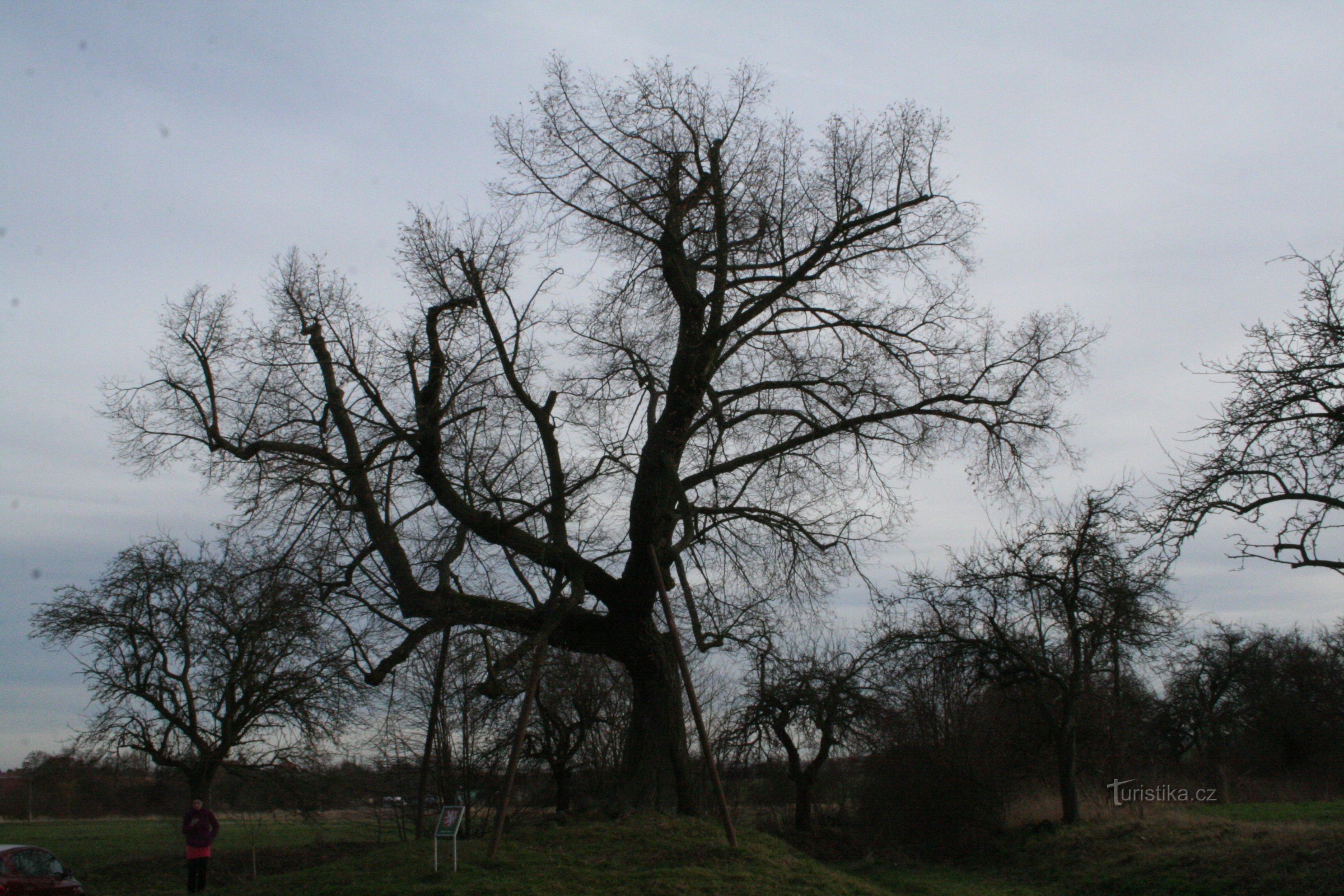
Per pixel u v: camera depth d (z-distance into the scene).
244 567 18.55
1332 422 12.76
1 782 46.94
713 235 18.36
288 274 17.61
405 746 27.69
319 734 27.03
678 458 18.38
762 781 34.66
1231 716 41.28
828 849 27.06
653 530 17.86
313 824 30.53
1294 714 42.44
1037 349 18.42
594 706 28.36
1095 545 23.75
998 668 25.25
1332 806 25.92
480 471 17.70
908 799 27.58
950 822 26.34
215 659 26.80
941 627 25.98
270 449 16.97
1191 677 39.69
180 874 28.39
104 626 26.78
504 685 18.27
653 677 18.38
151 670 27.06
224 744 26.69
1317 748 41.94
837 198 17.88
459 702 23.52
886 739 29.17
